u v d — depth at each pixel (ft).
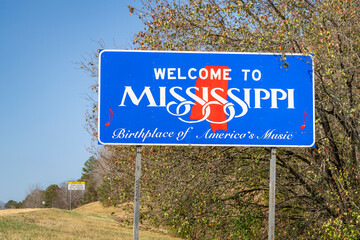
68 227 78.89
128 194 35.06
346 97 30.12
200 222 34.53
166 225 36.09
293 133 27.94
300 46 30.99
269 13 36.37
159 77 27.86
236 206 35.65
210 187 34.58
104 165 39.29
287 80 28.27
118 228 91.50
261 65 28.30
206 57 28.09
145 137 27.43
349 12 30.09
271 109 28.04
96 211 150.00
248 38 33.01
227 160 34.55
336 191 32.94
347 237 27.50
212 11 35.81
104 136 27.37
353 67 28.86
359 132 30.32
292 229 36.29
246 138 27.73
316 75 30.25
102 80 27.66
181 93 27.89
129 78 27.76
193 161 34.09
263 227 37.14
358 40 29.84
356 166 31.42
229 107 27.94
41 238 58.70
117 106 27.58
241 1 34.83
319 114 33.76
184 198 33.45
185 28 36.94
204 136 27.66
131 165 34.58
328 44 27.91
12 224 69.51
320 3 32.37
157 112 27.66
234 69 28.14
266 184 37.58
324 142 33.78
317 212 34.45
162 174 33.50
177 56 28.02
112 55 27.78
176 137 27.55
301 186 37.40
